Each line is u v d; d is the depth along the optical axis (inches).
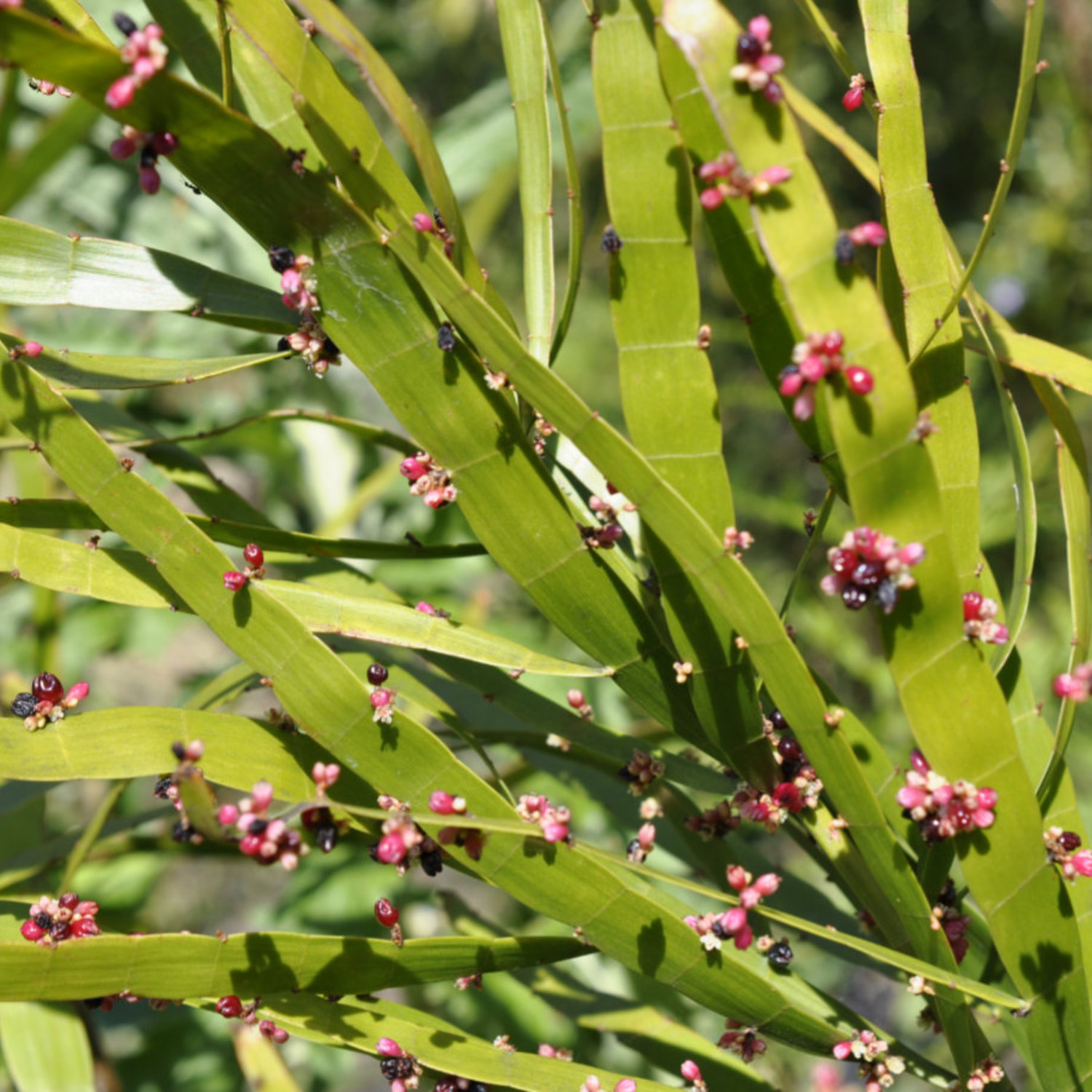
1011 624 32.3
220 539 33.0
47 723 31.9
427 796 31.8
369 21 59.7
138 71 30.4
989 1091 32.8
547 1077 32.0
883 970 34.5
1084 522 33.0
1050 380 33.1
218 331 48.1
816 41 85.5
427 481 32.0
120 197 44.4
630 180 31.5
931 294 32.6
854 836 31.9
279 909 43.2
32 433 31.7
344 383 52.1
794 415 32.1
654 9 31.4
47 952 31.0
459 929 35.6
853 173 87.8
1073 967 32.1
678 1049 34.4
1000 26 83.3
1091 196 75.3
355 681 31.7
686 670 32.1
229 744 32.1
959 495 32.6
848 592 31.1
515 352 30.9
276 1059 34.6
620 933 31.9
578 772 35.9
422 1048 32.0
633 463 30.9
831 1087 32.0
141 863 41.6
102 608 48.7
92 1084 33.8
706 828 33.1
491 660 32.4
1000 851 31.7
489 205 49.4
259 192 31.3
